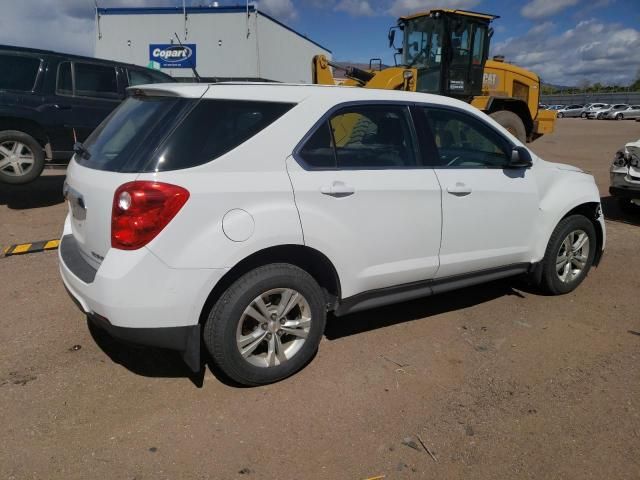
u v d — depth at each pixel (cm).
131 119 314
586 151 1723
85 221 302
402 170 353
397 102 362
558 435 282
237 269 304
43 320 396
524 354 366
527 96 1260
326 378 331
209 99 295
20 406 293
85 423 282
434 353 366
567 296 471
